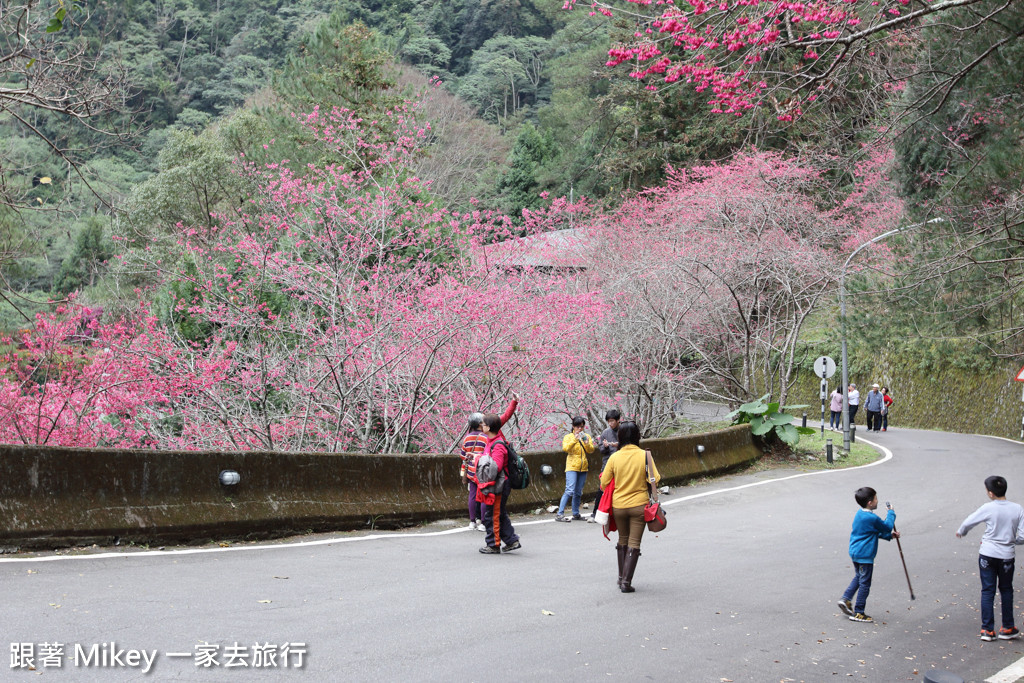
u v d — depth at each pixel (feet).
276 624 20.77
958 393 117.08
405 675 17.80
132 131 42.65
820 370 81.76
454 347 50.67
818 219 85.66
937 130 38.47
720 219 81.25
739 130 121.49
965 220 37.06
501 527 33.55
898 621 25.49
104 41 43.62
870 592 29.14
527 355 53.98
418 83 211.41
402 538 35.04
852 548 25.70
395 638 20.34
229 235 56.85
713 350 86.99
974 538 39.75
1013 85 34.45
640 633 22.29
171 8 261.65
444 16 290.15
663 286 74.18
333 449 47.70
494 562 30.94
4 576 22.98
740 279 78.69
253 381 48.08
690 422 85.05
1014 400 106.22
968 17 35.01
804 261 76.43
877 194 90.89
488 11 282.77
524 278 60.18
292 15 283.18
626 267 75.66
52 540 26.21
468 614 23.02
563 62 189.06
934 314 41.09
